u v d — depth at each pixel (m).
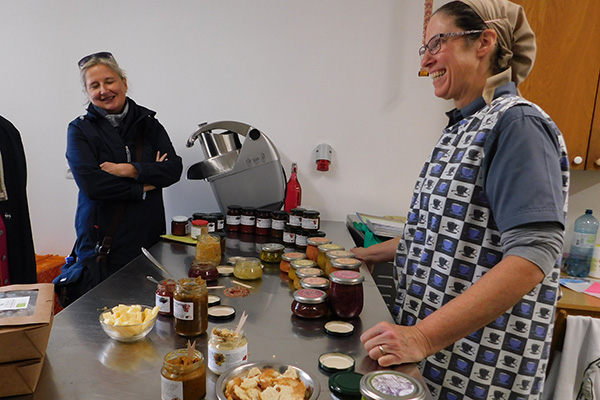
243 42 2.47
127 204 2.04
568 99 2.04
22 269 1.83
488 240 1.00
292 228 1.91
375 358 0.87
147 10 2.46
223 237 1.74
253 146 2.20
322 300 1.12
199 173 2.21
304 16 2.44
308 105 2.51
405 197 2.55
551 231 0.84
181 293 0.99
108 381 0.80
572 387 1.85
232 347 0.85
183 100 2.53
